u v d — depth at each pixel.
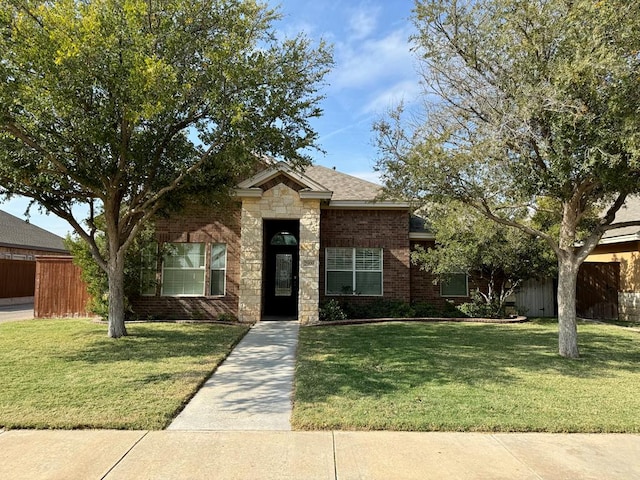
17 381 6.93
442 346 10.13
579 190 8.64
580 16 7.23
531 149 8.73
